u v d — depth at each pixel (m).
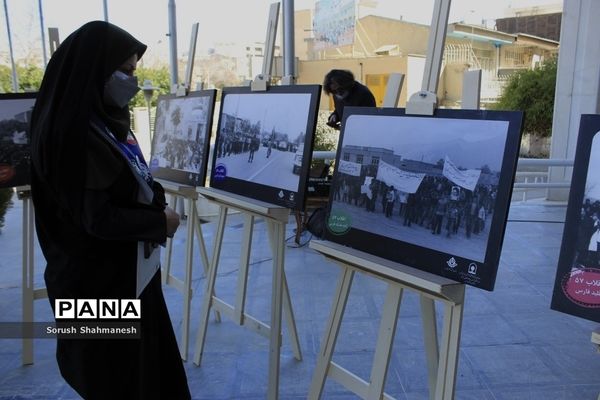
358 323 2.89
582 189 1.20
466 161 1.32
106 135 1.32
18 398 2.15
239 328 2.84
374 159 1.56
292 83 2.14
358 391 1.61
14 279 3.77
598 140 1.19
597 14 5.77
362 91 3.75
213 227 5.15
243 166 2.17
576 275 1.20
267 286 3.54
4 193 4.92
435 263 1.35
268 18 2.18
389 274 1.40
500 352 2.54
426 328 1.56
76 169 1.24
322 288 3.46
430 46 1.46
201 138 2.42
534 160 5.12
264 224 5.23
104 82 1.34
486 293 3.34
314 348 2.61
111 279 1.43
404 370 2.38
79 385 1.48
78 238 1.39
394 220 1.48
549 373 2.33
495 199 1.24
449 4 1.42
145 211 1.38
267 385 2.23
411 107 1.47
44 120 1.27
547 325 2.85
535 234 4.82
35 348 2.62
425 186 1.40
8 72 9.23
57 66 1.34
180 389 1.66
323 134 6.31
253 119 2.14
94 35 1.32
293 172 1.90
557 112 6.13
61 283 1.42
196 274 3.79
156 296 1.58
